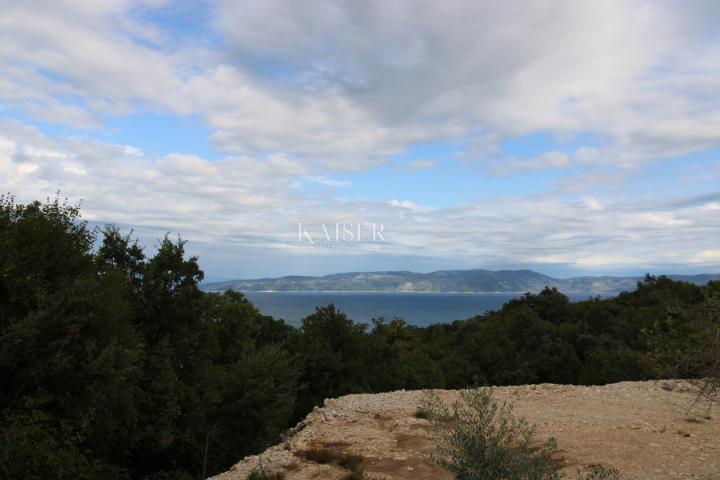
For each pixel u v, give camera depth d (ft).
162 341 64.28
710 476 23.93
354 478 26.25
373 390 124.16
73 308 47.62
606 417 37.47
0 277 46.09
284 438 43.09
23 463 37.29
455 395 45.06
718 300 19.31
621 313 191.21
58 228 53.47
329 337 124.67
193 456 72.08
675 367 20.24
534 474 15.83
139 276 69.72
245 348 94.84
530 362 169.27
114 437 55.31
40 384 45.65
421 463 27.99
